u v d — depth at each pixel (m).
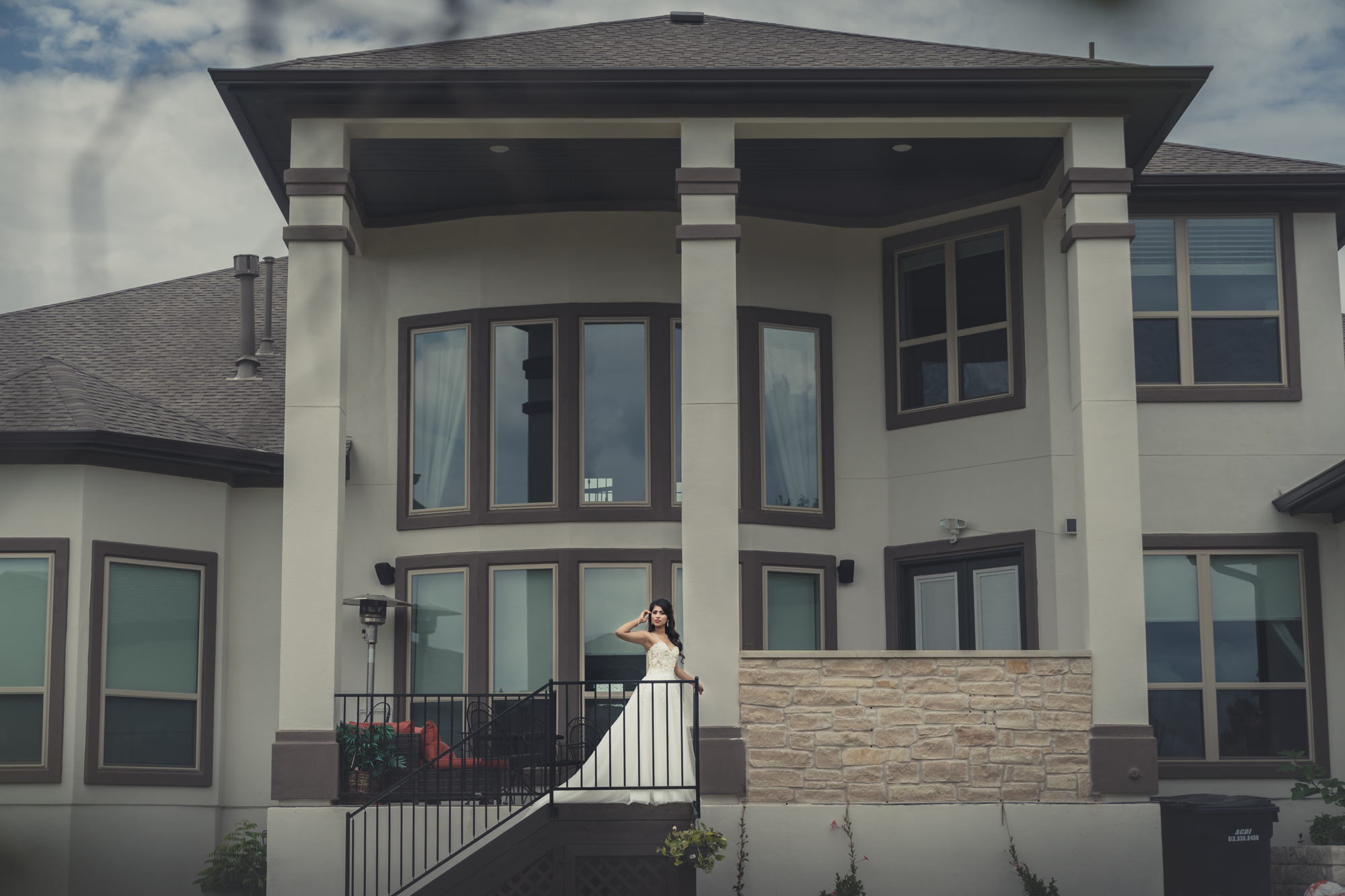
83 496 12.07
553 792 9.80
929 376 13.60
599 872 9.66
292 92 10.79
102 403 12.83
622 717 10.20
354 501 13.52
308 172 10.95
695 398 10.79
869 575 13.52
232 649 13.02
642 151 12.10
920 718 10.48
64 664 11.74
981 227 13.35
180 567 12.74
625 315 13.39
